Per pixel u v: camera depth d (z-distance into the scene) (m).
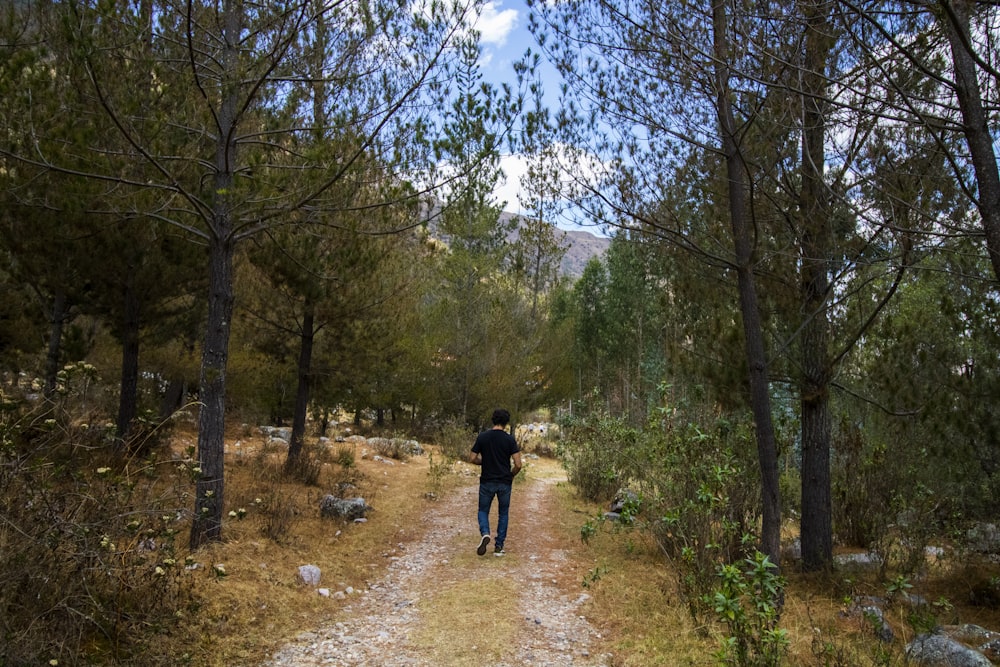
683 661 4.38
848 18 4.59
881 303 5.83
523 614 5.34
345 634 4.80
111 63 5.30
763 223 6.41
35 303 8.86
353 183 6.53
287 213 6.27
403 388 18.55
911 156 5.18
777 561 5.34
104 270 7.69
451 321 20.50
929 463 7.89
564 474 17.05
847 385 7.85
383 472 12.84
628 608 5.52
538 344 22.48
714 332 6.75
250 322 11.23
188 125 5.95
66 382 4.36
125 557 4.11
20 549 3.45
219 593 4.88
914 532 6.95
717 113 5.34
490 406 21.39
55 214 6.80
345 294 10.06
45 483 3.68
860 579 6.50
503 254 22.44
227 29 6.31
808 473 6.87
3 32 5.37
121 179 5.39
